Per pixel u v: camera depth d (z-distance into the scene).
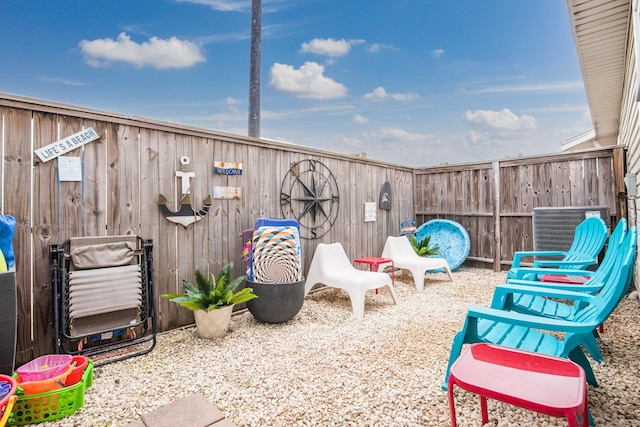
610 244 2.69
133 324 2.85
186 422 1.85
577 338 1.81
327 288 4.97
